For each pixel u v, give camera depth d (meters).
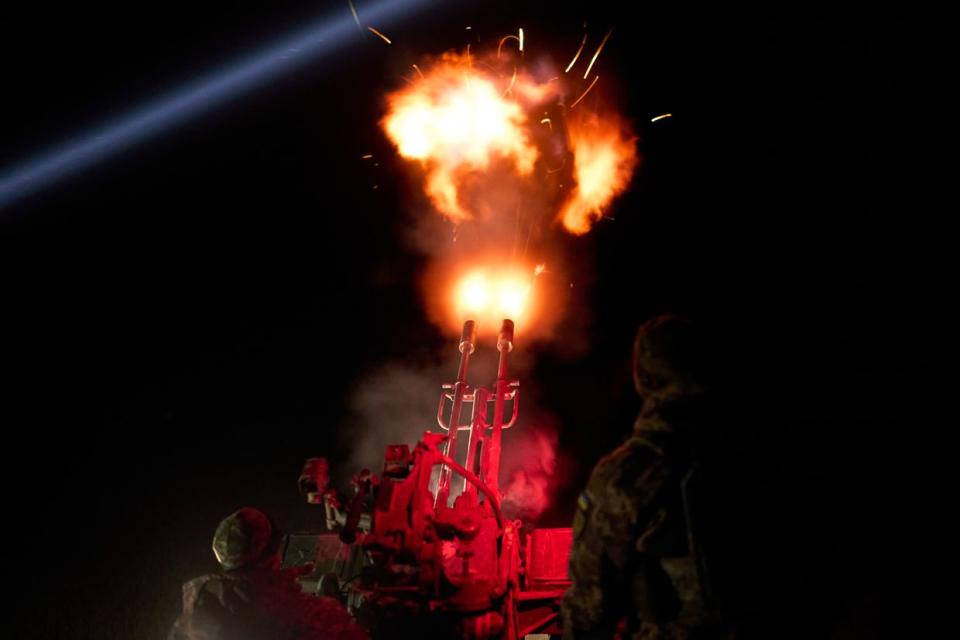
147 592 3.84
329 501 2.38
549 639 2.45
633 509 1.46
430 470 2.27
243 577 2.08
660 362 1.61
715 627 1.37
